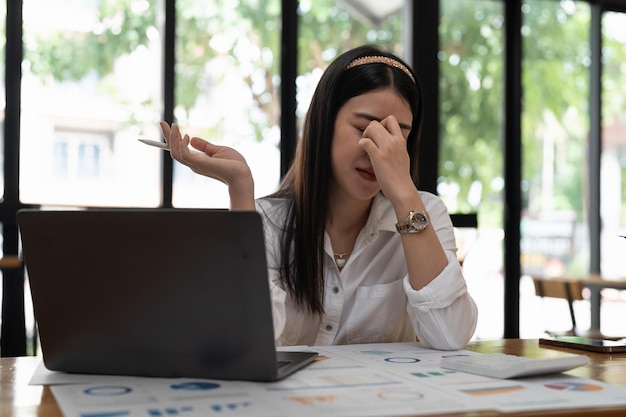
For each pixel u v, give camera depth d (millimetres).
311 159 1500
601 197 5199
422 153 4551
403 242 1364
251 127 4195
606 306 5223
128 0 3971
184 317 963
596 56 5176
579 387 927
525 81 4938
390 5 4531
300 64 4297
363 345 1351
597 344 1326
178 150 1318
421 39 4566
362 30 4461
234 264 925
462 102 4730
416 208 1359
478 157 4766
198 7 4082
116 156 3957
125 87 3969
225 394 880
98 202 3932
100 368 1017
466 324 1320
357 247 1542
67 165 3896
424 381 957
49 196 3869
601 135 5180
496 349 1337
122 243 960
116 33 3957
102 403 840
